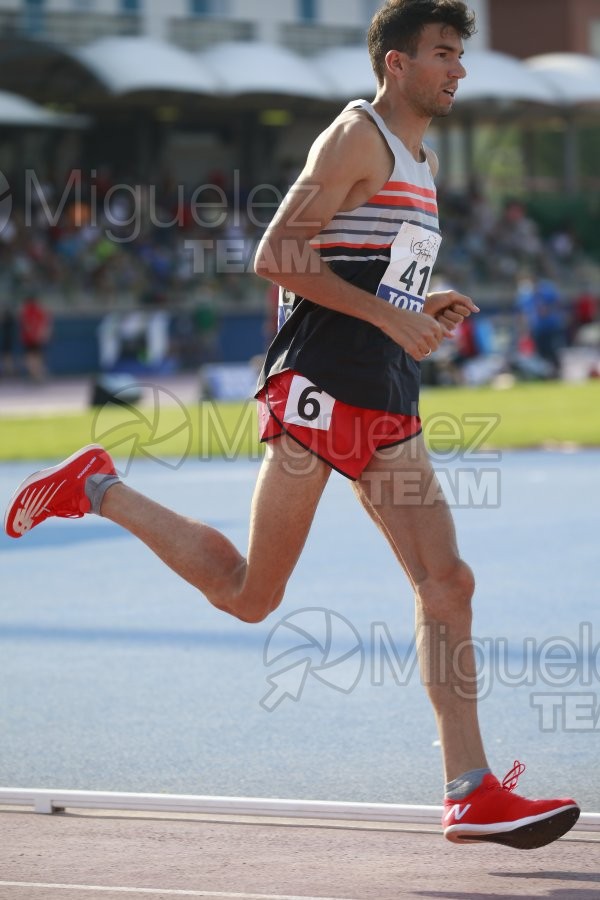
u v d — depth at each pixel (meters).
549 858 11.42
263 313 102.88
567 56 144.50
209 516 33.03
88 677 18.23
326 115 127.75
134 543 30.00
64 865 11.31
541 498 35.31
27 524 12.22
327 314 11.30
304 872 11.11
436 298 12.70
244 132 125.31
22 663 19.11
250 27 127.25
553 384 74.19
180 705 16.73
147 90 108.88
